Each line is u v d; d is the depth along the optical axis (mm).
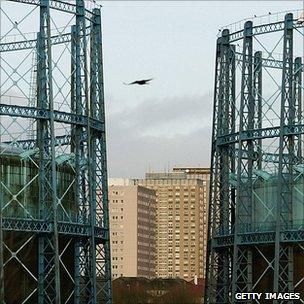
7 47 190250
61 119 174375
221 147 194750
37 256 171000
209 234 196750
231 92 199125
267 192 186625
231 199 199250
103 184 184625
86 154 180625
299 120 191125
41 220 168250
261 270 183875
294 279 178625
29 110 169875
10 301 167000
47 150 176375
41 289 168375
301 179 181250
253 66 196750
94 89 186875
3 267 163750
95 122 183500
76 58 181250
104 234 183625
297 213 180750
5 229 164000
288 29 181375
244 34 189750
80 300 177875
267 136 181375
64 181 179500
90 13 185875
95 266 177500
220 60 198375
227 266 192625
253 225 186875
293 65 185875
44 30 174750
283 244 176250
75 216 179500
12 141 187125
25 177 173250
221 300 192375
